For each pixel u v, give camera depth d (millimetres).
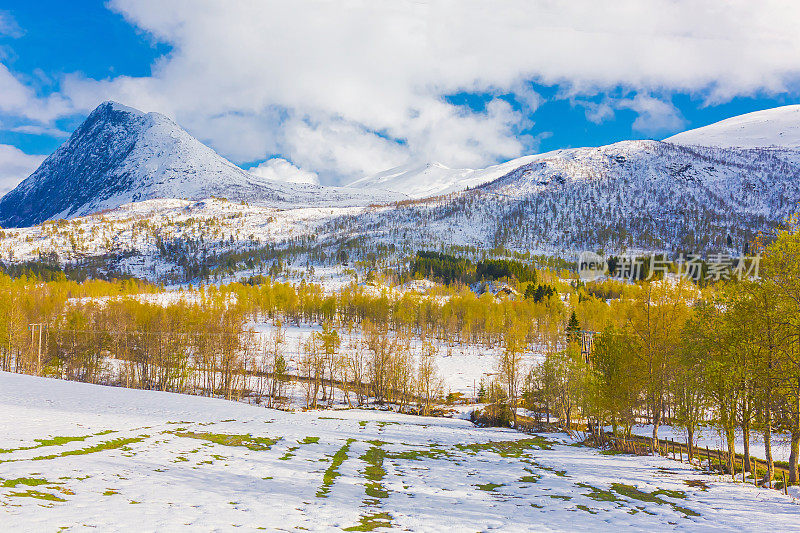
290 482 22078
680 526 18875
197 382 91375
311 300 161875
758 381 28344
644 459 37781
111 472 20078
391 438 42625
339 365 94375
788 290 28141
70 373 87125
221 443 30891
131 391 54781
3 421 29125
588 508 21438
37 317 105312
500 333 131875
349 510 17766
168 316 108125
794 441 28250
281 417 48906
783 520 20031
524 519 18672
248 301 163125
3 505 13867
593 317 120188
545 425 65188
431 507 19625
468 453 38125
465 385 94500
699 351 33938
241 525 14203
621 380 42562
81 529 12328
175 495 17328
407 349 92375
